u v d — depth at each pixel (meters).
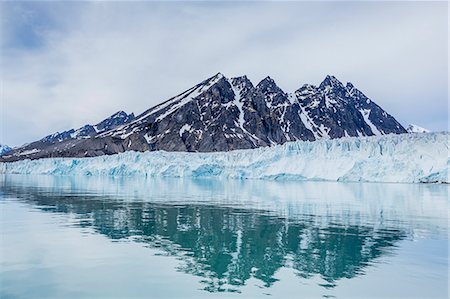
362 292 14.15
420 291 14.27
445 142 78.50
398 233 24.50
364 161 83.06
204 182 86.81
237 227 26.56
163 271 16.44
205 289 14.41
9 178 105.38
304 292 14.16
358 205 39.69
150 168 112.44
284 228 26.20
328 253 19.48
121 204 40.22
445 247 20.62
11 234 23.59
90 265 17.19
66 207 37.16
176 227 26.47
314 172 88.38
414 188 64.06
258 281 15.25
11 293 13.95
